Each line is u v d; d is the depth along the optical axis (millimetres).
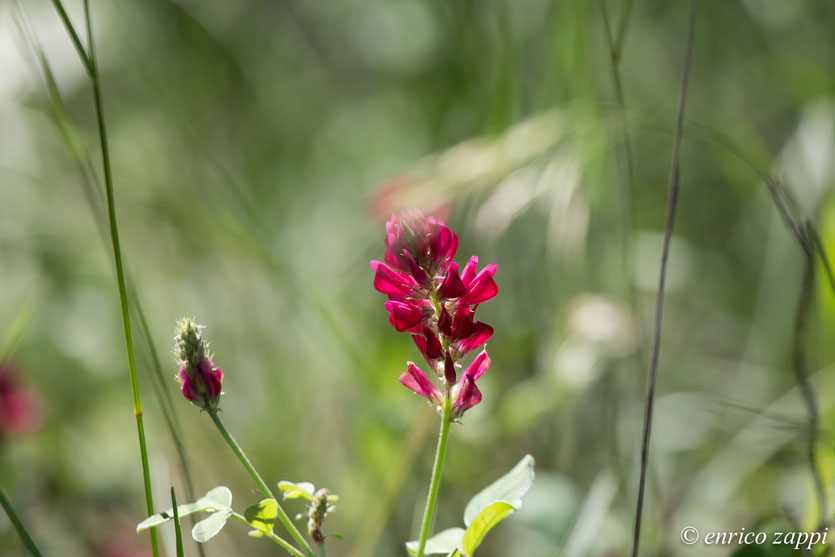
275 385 1042
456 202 880
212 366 733
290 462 1007
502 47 988
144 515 1014
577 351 929
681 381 1094
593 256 962
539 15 1034
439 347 729
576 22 928
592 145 857
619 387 934
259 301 1114
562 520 868
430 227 731
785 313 1035
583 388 938
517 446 932
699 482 931
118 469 1057
